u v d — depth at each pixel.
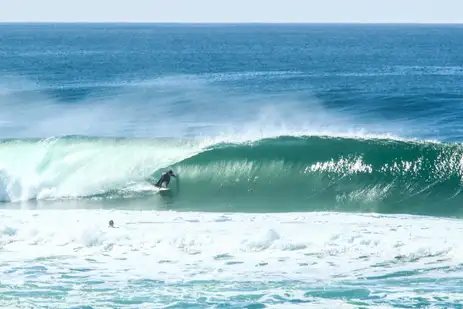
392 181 81.88
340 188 82.19
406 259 52.69
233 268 51.28
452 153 83.19
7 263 52.78
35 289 47.06
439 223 63.97
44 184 84.88
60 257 54.19
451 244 55.50
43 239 58.44
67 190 84.31
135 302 44.66
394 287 46.94
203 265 52.03
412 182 81.62
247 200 80.88
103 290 46.84
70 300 45.00
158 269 51.25
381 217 67.38
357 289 46.62
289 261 52.66
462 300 44.41
